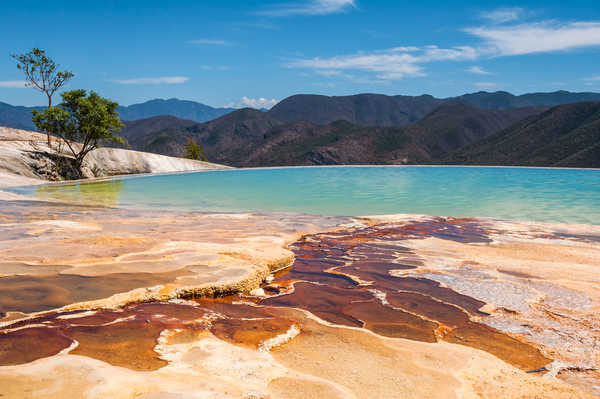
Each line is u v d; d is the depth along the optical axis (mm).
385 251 4512
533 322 2498
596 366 1935
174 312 2543
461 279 3424
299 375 1757
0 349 1848
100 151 22828
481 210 8703
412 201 10281
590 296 2963
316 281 3443
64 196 10797
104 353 1846
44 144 20719
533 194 11891
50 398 1391
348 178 17578
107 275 3129
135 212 7520
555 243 4887
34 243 4207
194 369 1745
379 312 2678
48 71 19328
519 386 1727
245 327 2352
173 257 3691
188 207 8852
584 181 15094
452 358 1993
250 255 3852
